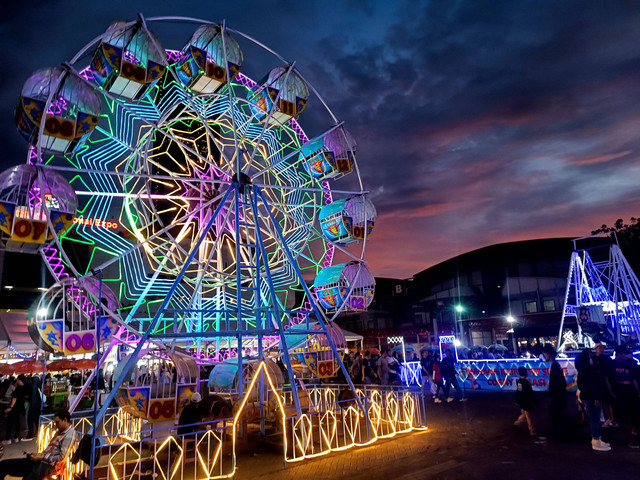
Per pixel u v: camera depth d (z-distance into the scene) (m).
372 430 11.02
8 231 8.73
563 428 9.43
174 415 9.84
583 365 8.64
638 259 30.50
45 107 9.12
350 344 37.50
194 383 10.23
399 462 8.32
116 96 10.81
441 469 7.75
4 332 20.12
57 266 9.59
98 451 7.31
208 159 13.11
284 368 21.97
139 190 11.66
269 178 13.57
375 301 62.34
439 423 11.73
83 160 10.41
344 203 13.64
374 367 20.53
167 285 12.00
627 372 9.07
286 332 10.55
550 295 48.97
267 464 8.69
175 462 8.30
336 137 14.03
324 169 14.11
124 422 12.73
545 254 52.53
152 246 11.95
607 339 19.86
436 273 61.81
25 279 22.77
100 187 10.76
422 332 49.16
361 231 13.63
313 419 11.50
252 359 11.61
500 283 54.91
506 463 7.89
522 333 43.97
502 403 14.53
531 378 16.47
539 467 7.55
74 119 9.51
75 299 9.80
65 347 9.34
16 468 6.57
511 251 54.62
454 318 53.47
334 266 13.50
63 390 21.67
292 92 13.61
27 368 16.55
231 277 13.05
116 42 10.30
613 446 8.61
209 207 13.05
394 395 12.66
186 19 11.28
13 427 12.84
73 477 7.27
